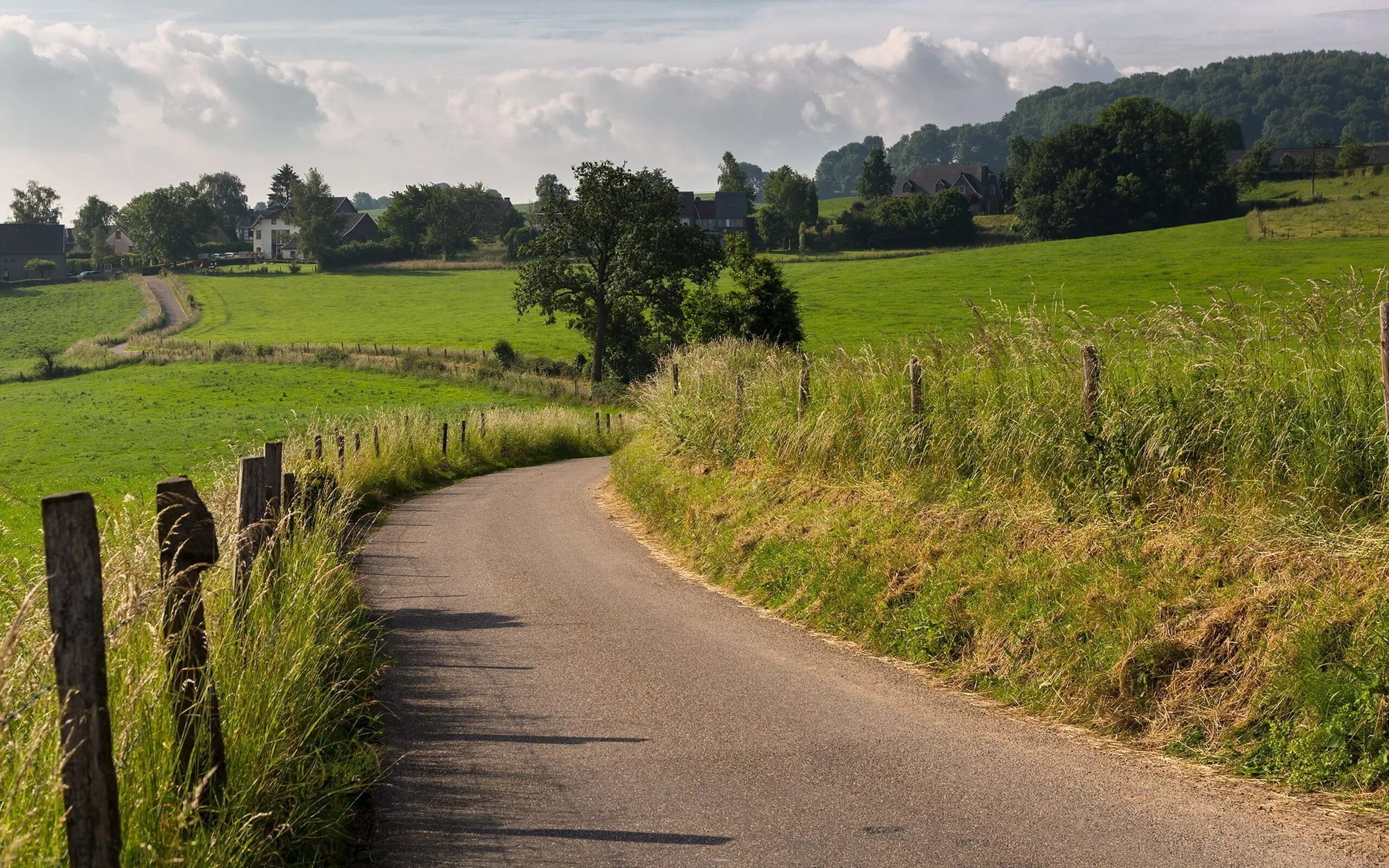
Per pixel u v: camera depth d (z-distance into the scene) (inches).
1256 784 219.9
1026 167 5044.3
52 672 170.4
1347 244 2930.6
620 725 271.7
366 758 235.1
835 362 591.8
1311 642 237.6
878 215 5177.2
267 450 296.8
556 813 213.0
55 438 1657.2
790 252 4889.3
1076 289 2701.8
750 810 213.5
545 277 2490.2
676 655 344.8
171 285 4726.9
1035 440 390.9
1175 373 372.2
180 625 180.4
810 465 516.1
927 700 291.6
